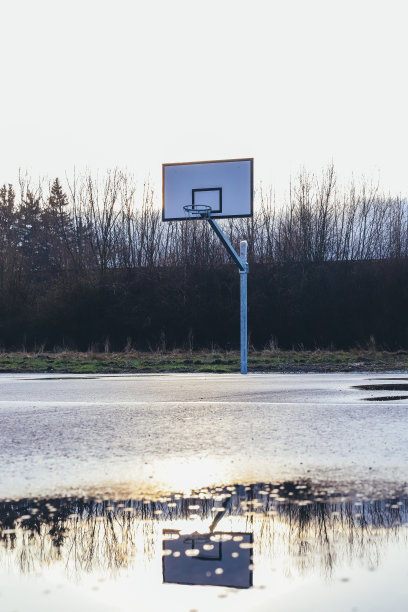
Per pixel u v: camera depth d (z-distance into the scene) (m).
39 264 48.41
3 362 23.16
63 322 36.50
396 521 3.32
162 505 3.74
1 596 2.31
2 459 5.29
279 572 2.53
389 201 40.16
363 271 36.25
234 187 21.16
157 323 35.56
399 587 2.36
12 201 60.56
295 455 5.38
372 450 5.59
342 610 2.14
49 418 8.03
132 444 6.00
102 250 40.75
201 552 2.81
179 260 39.09
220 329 34.91
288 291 35.38
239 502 3.80
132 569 2.59
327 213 39.69
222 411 8.62
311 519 3.39
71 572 2.56
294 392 11.54
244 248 17.86
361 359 22.94
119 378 16.36
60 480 4.46
